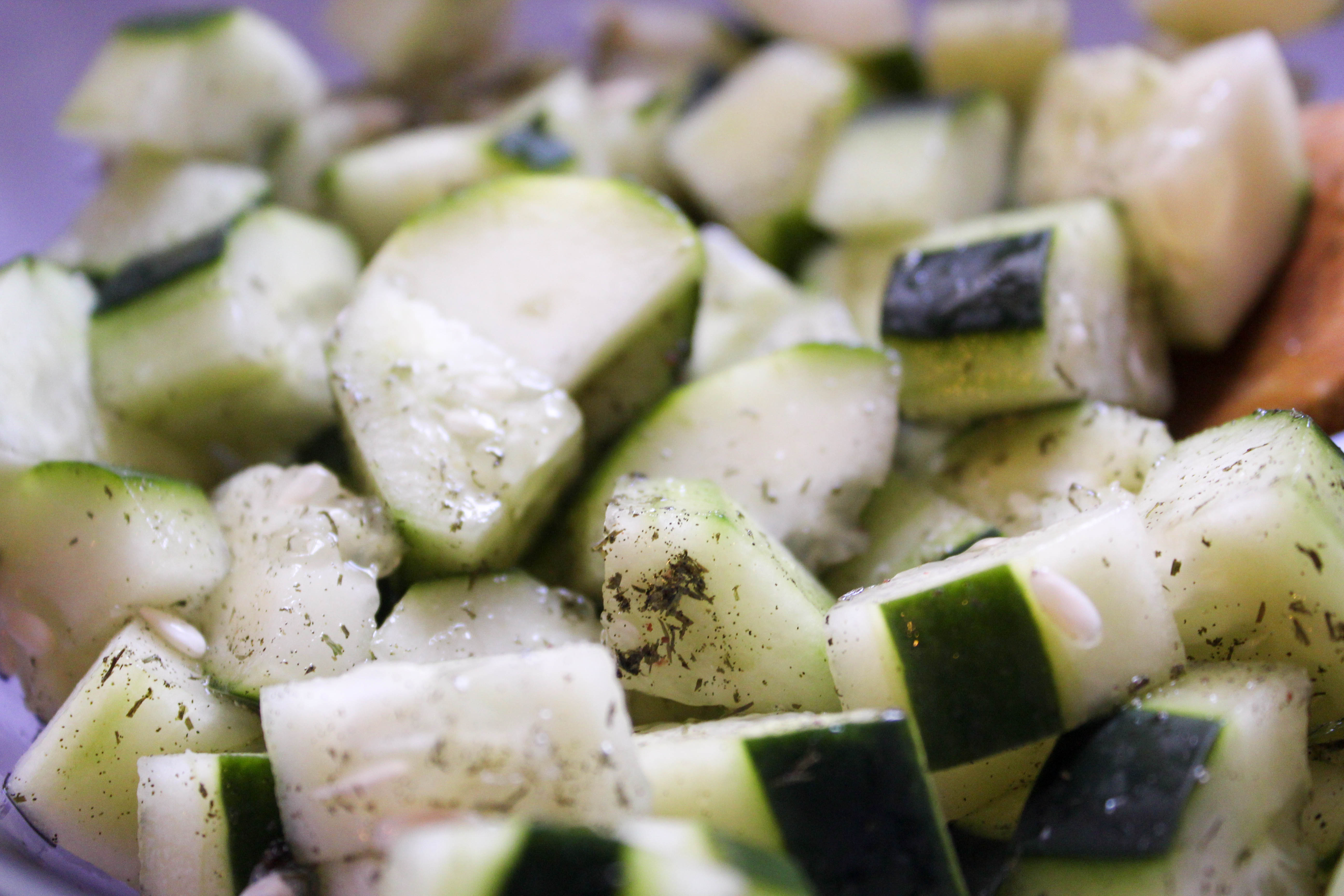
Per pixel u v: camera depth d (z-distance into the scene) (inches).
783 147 10.7
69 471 7.9
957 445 8.9
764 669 7.6
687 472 8.3
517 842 6.3
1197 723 7.0
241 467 9.0
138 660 7.7
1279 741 7.1
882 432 8.4
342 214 9.9
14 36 11.6
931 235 9.4
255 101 10.7
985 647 7.1
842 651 7.2
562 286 8.5
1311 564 7.2
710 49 12.1
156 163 10.2
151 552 7.9
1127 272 9.2
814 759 6.9
